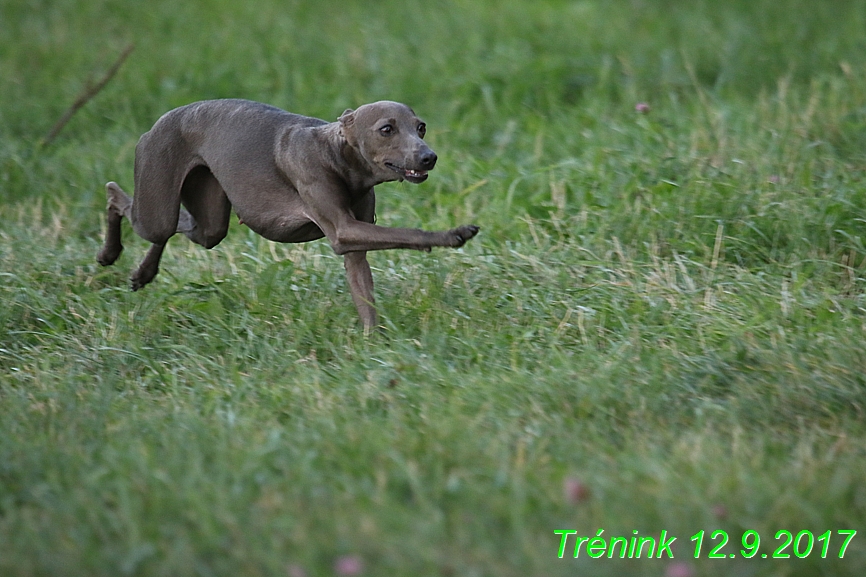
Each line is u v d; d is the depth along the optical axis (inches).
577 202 498.9
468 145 601.9
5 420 321.4
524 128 613.3
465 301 412.2
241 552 245.1
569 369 347.9
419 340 383.2
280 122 377.1
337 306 410.0
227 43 752.3
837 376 338.0
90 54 746.8
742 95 622.8
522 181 527.5
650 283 417.1
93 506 267.1
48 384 355.3
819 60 656.4
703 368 347.6
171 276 450.0
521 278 431.8
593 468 284.5
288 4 839.7
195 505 262.4
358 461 285.7
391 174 354.6
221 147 380.5
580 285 426.3
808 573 247.9
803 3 783.7
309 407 327.6
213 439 303.4
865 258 438.3
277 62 711.1
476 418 312.3
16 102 670.5
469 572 238.5
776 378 339.0
